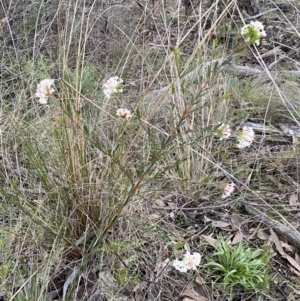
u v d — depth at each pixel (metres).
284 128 0.90
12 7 0.95
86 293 0.56
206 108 0.80
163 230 0.66
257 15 1.19
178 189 0.73
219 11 1.08
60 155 0.63
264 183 0.78
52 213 0.61
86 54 0.95
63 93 0.63
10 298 0.51
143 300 0.58
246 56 1.10
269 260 0.65
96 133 0.68
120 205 0.58
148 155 0.67
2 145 0.68
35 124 0.71
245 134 0.50
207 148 0.77
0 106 0.76
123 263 0.58
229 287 0.61
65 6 0.92
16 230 0.60
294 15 1.26
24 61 0.84
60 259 0.58
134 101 0.82
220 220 0.71
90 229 0.62
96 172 0.65
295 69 1.08
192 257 0.50
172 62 0.78
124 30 0.99
